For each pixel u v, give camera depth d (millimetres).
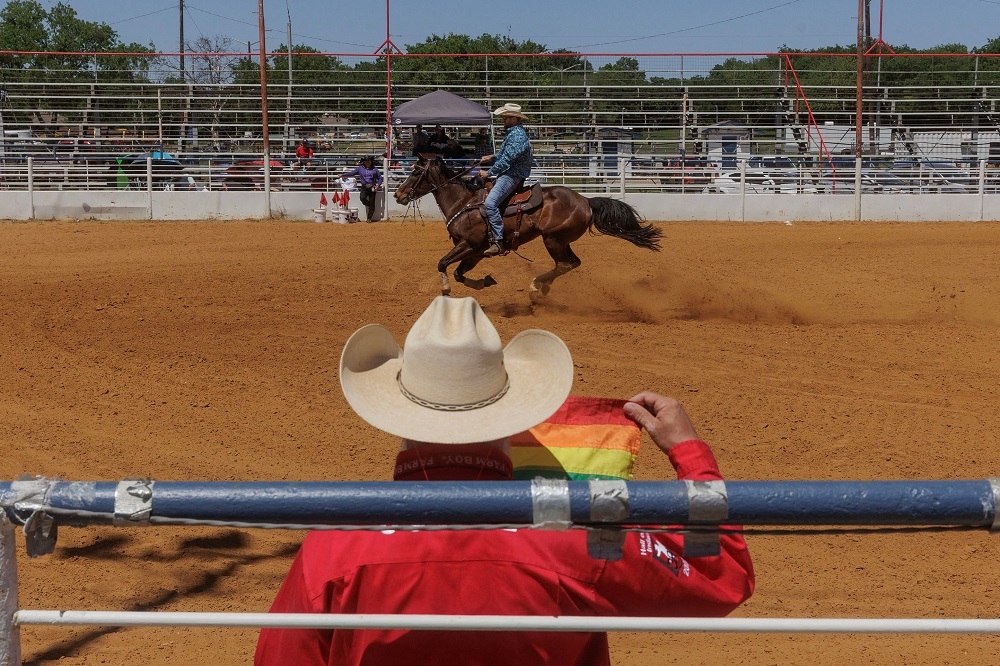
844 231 22859
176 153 29062
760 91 35094
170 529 6012
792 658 4551
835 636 4801
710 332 11609
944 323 12367
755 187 27812
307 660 2150
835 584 5445
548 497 1770
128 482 1802
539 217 12844
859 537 6082
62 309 12141
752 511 1777
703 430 8055
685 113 32219
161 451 7496
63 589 5176
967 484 1798
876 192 27516
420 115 28844
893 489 1784
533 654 2070
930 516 1781
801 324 12242
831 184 28078
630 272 16438
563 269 13094
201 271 15758
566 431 2410
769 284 15242
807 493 1781
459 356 2084
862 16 25484
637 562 2086
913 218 25766
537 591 2049
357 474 7102
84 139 29625
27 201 24859
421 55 32281
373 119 35438
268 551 5812
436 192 13141
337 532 2150
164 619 1859
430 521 1782
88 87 35281
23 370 9508
